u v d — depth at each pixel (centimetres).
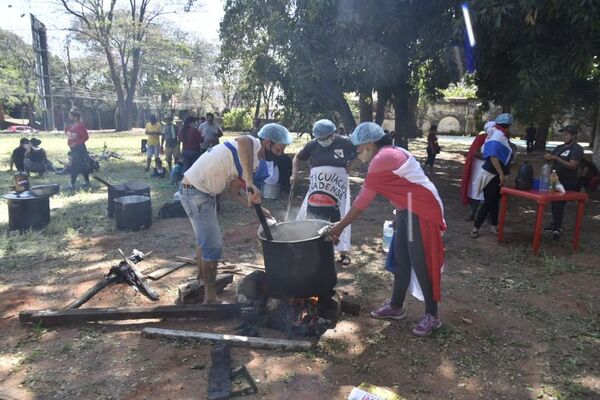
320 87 998
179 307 387
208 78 5031
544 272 506
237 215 770
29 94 4525
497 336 367
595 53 717
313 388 298
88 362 326
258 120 1636
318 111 1026
